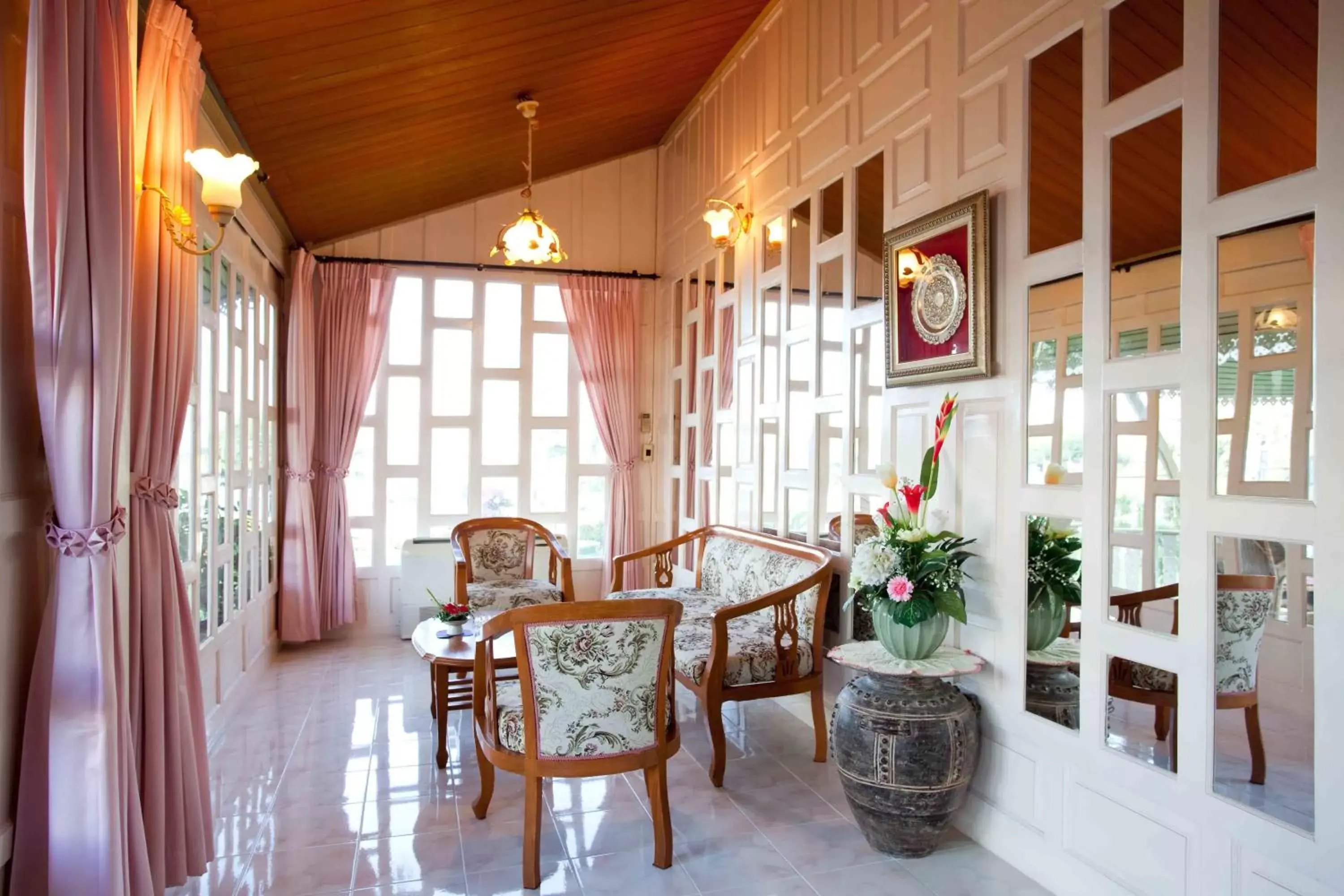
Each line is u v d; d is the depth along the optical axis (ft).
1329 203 5.59
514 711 8.42
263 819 9.32
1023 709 8.35
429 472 19.29
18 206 5.79
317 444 18.11
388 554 19.03
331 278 18.17
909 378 10.02
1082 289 7.68
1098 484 7.46
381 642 17.95
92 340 5.75
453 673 15.40
